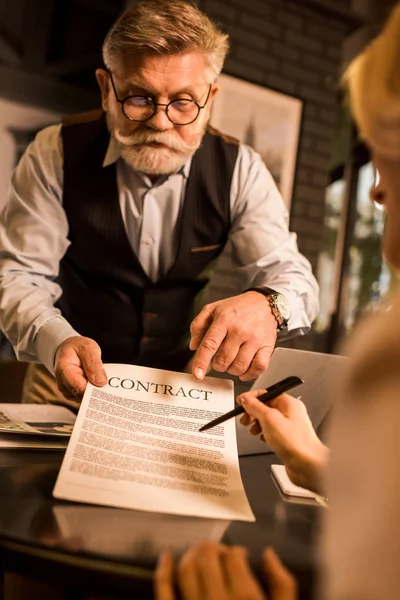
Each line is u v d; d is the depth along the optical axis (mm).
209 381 962
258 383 996
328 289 4891
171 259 1522
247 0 3668
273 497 859
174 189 1472
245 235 1497
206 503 752
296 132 3850
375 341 409
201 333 1060
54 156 1467
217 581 475
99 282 1535
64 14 3432
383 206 525
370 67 483
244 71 3660
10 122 3324
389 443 372
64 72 3467
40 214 1426
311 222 3922
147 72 1227
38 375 1518
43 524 662
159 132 1274
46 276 1457
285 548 654
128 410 886
